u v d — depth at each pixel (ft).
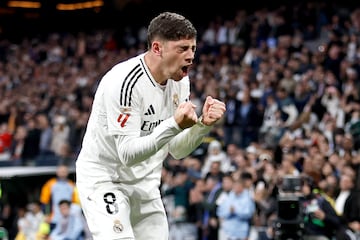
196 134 26.91
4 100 119.03
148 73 25.93
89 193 26.76
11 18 169.07
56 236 62.59
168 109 26.81
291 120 79.30
